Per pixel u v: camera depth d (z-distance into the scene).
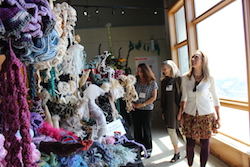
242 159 1.99
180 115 2.07
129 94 1.51
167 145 2.98
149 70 2.41
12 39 0.48
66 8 0.99
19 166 0.45
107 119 1.42
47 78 0.94
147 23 5.27
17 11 0.44
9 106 0.43
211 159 2.39
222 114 2.52
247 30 1.84
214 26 2.58
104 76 1.38
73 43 1.21
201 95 1.86
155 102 5.04
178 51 4.06
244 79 2.09
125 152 1.05
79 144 0.70
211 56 2.70
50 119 1.00
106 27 5.15
